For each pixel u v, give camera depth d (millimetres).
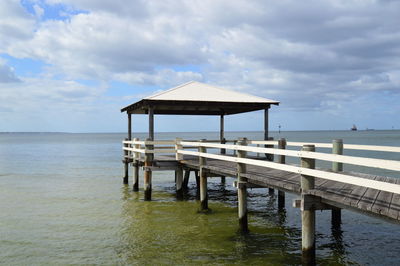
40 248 9664
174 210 13711
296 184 7840
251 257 8672
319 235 10312
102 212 13625
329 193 6785
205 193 13109
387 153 45188
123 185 20688
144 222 12023
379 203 6059
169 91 16938
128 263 8477
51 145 88938
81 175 25641
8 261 8773
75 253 9242
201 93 17031
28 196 17234
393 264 8180
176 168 15492
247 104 16562
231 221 11930
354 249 9172
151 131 15852
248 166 12250
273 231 10695
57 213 13562
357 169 27672
